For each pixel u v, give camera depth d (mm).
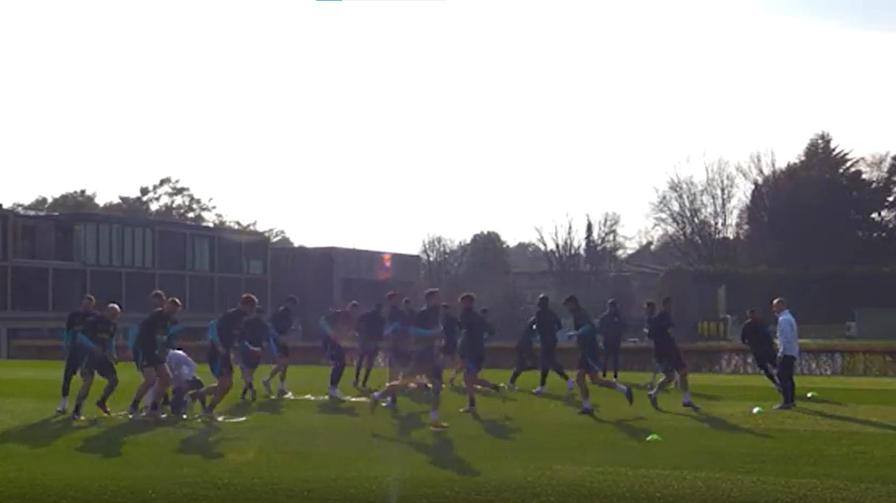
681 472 12773
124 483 12141
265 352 31438
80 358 17859
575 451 14500
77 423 17078
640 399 21703
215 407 18188
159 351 17344
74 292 60812
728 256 89312
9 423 17062
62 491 11797
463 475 12562
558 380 26891
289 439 15539
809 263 83375
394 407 19297
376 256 74375
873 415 18688
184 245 67688
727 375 32000
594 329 18922
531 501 11344
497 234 91188
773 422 17656
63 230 61562
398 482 12117
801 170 85250
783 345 19672
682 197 97188
